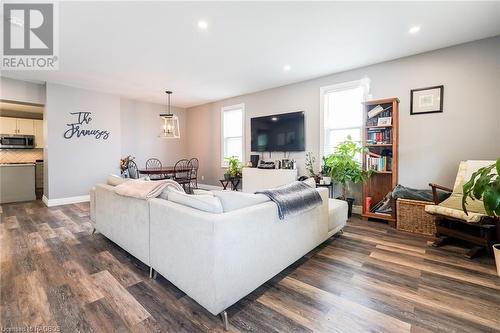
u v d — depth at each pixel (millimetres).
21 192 5062
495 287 1816
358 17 2488
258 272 1654
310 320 1464
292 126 4750
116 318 1476
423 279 1938
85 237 2912
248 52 3318
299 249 2100
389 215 3434
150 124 6555
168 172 5352
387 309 1564
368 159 3654
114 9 2311
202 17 2467
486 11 2391
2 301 1645
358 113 4059
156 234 1824
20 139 6188
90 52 3275
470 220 2268
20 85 4477
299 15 2447
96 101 5199
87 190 5059
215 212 1478
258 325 1422
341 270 2090
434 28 2725
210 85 4879
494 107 2939
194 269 1479
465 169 2852
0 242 2746
